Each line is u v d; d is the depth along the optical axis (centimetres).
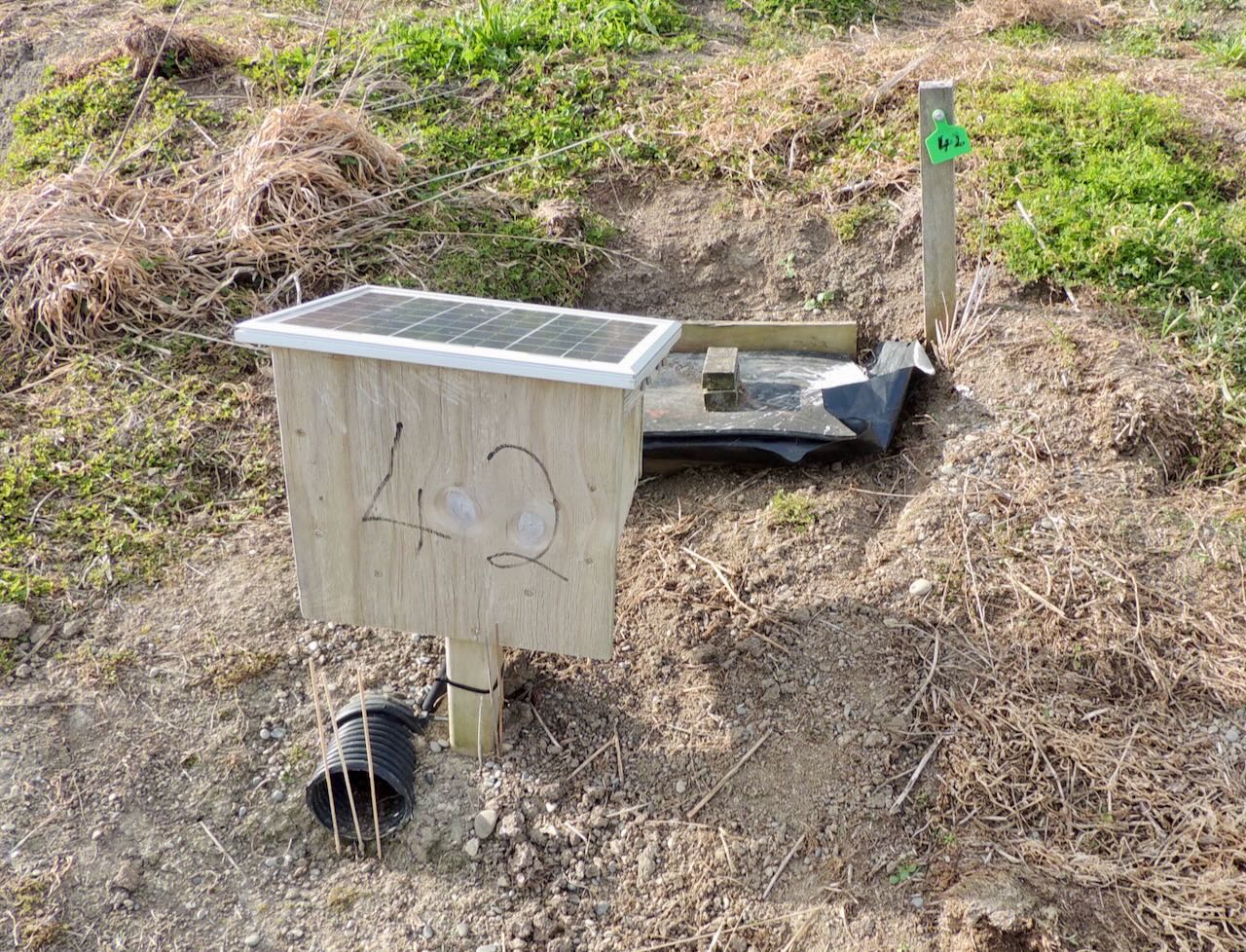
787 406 151
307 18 242
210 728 115
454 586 101
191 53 215
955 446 140
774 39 232
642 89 209
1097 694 114
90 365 154
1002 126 184
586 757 115
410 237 177
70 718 114
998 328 153
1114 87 194
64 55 233
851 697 116
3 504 133
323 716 117
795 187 184
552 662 123
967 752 110
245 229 168
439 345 89
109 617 124
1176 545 125
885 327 169
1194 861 101
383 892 105
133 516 135
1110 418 137
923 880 103
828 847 106
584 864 107
